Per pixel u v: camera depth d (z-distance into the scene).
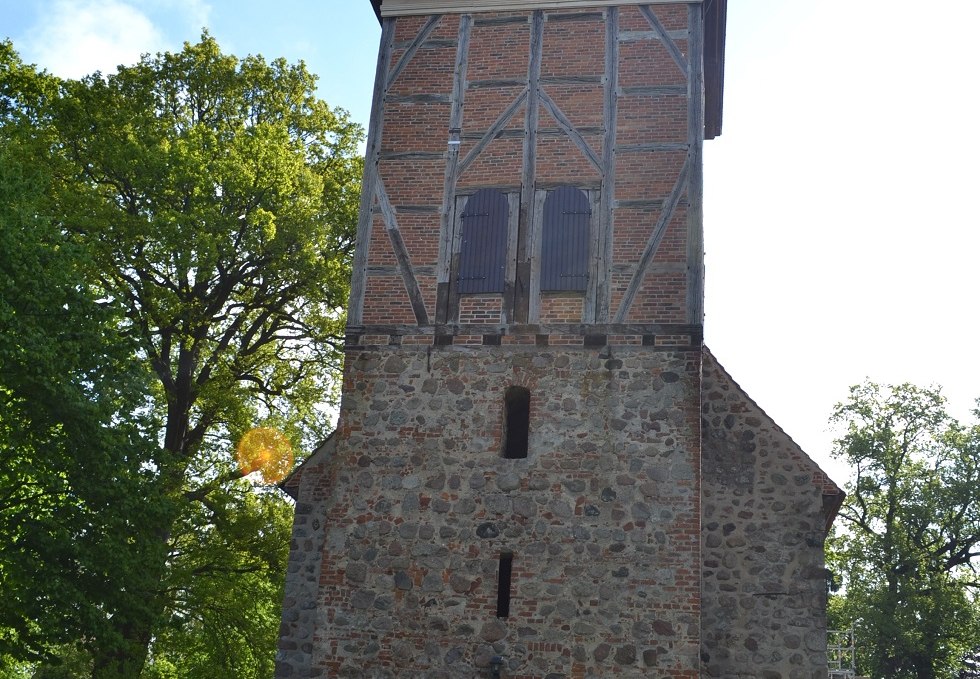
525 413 15.36
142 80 23.62
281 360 23.75
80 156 21.61
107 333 17.39
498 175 16.00
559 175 15.87
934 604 31.66
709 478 16.02
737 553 15.68
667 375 14.69
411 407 15.02
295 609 16.84
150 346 18.47
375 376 15.23
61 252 17.27
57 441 16.34
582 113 16.16
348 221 23.78
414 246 15.81
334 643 14.09
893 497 33.47
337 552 14.47
